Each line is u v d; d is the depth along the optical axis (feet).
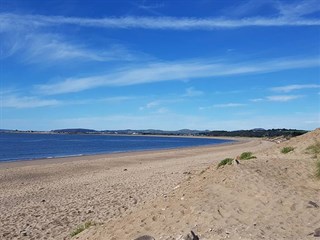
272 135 411.34
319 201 27.68
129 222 28.55
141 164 103.40
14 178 77.20
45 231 35.32
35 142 298.76
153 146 260.42
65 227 36.40
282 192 29.35
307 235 21.44
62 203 48.08
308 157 46.16
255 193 29.30
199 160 106.01
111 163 108.27
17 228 36.52
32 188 62.69
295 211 25.70
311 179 34.40
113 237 25.98
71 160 123.13
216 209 26.27
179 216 26.45
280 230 22.44
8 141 312.71
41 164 108.78
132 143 322.14
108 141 364.17
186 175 65.31
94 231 30.50
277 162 41.22
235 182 32.14
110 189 56.90
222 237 21.44
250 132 618.03
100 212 41.60
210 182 34.01
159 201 32.65
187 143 335.06
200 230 23.15
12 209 45.37
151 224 26.30
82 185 63.31
